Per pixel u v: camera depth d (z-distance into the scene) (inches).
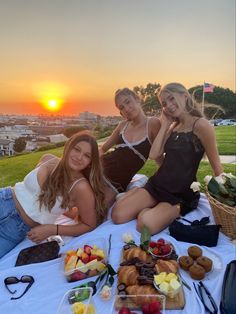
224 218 76.3
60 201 76.6
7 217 76.9
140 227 79.5
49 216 78.6
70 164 75.7
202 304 53.6
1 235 76.4
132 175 105.7
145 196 88.4
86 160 76.2
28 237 76.5
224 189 78.0
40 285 61.7
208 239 72.9
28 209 77.4
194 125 86.7
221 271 62.5
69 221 92.2
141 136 102.4
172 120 93.6
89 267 62.7
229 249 71.7
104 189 83.1
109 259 68.4
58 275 64.8
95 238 76.6
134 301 51.6
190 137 86.6
